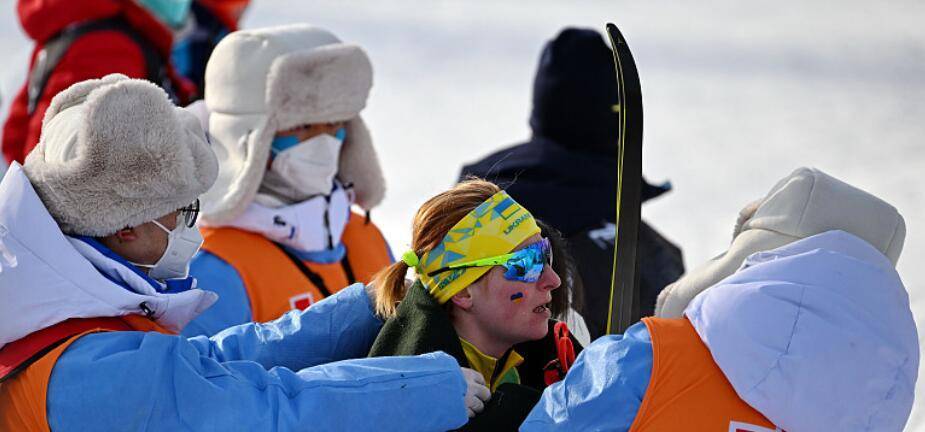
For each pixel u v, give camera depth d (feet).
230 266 32.78
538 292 25.02
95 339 21.81
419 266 25.23
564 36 42.16
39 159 22.54
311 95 33.09
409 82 121.80
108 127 21.81
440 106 111.55
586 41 41.81
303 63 32.81
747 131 104.01
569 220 37.96
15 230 21.62
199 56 59.06
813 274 20.54
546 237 27.30
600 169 39.99
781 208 23.41
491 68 130.72
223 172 33.68
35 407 21.22
